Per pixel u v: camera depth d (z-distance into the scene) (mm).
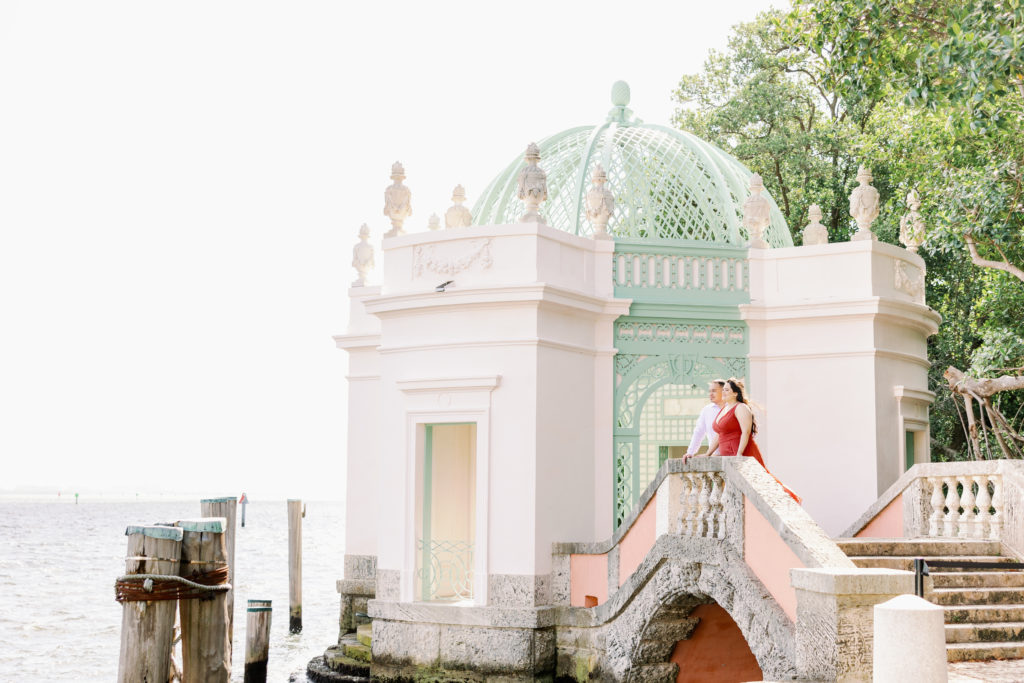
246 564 53125
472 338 15977
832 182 29672
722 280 17703
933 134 20797
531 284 15469
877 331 17344
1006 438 21922
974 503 13445
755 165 30422
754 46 31078
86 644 23562
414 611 15703
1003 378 17531
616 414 16906
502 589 15375
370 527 19844
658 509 13477
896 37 16594
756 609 11031
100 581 39375
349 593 19844
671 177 18609
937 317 19250
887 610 7059
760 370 17750
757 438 17578
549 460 15703
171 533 10875
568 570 15367
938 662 6930
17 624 26797
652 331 17297
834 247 17594
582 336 16734
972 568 9984
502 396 15688
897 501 14438
